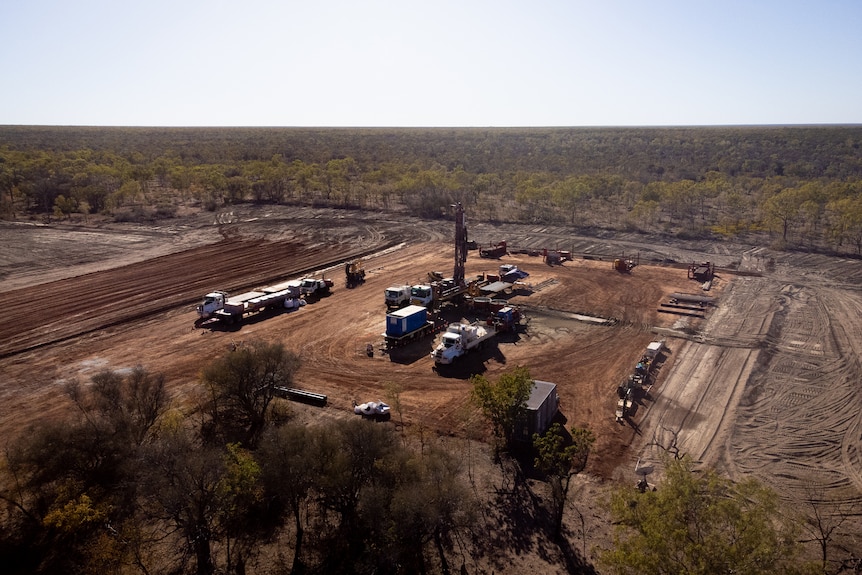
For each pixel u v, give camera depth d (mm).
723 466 29953
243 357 33625
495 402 31078
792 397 37469
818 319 51906
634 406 36531
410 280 67250
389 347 47250
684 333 49500
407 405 37312
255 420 34188
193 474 22781
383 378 41469
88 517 23359
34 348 46906
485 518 25844
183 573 22703
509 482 28656
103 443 26828
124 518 24984
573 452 30016
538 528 25234
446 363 43375
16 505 25391
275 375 34281
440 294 57531
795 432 33250
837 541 24250
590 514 26188
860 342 46250
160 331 50844
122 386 35656
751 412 35625
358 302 59312
